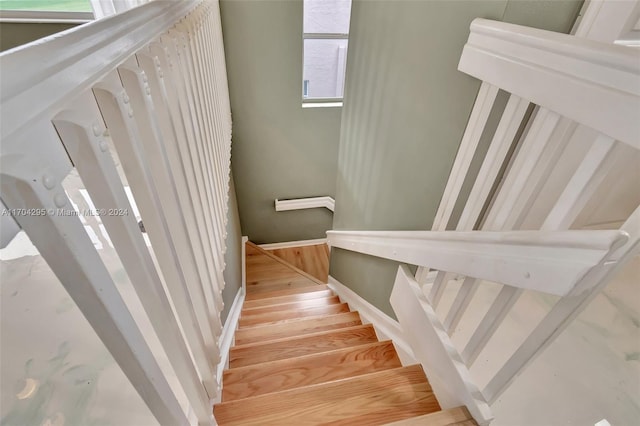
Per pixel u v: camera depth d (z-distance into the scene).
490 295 1.50
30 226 0.31
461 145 0.98
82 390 0.84
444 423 0.97
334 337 1.73
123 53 0.47
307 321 2.03
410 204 1.34
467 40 0.88
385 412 1.12
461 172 1.01
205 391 0.94
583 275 0.58
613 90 0.52
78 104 0.37
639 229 0.53
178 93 0.82
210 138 1.41
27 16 2.30
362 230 1.93
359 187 1.93
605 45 0.53
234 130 3.11
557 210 0.67
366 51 1.61
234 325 1.98
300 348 1.66
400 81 1.29
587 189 0.61
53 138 0.32
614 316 1.36
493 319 0.89
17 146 0.27
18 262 1.25
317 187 3.68
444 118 1.04
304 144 3.30
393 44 1.31
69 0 2.33
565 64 0.60
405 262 1.34
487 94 0.85
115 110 0.45
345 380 1.20
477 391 0.98
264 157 3.35
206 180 1.19
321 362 1.43
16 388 0.82
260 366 1.39
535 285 0.69
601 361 1.21
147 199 0.55
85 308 0.39
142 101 0.55
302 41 2.68
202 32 1.33
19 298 1.08
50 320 1.01
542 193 1.33
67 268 0.35
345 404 1.13
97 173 0.39
